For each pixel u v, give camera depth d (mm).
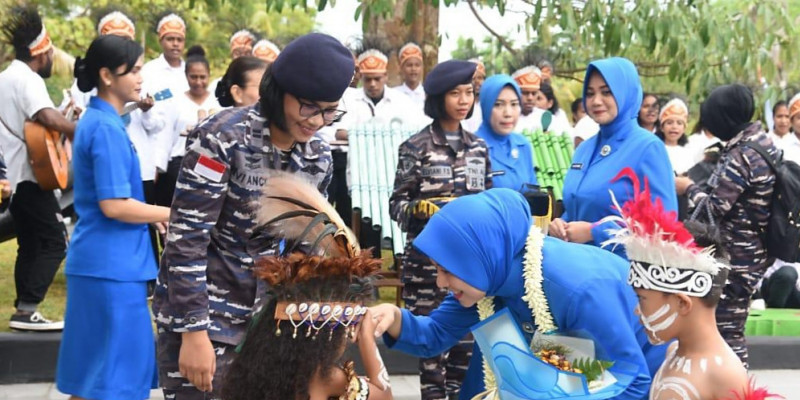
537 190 4789
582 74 12641
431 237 2932
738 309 5184
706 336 2697
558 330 2953
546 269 2912
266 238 3338
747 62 9172
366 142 6527
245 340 2404
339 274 2367
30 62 5992
